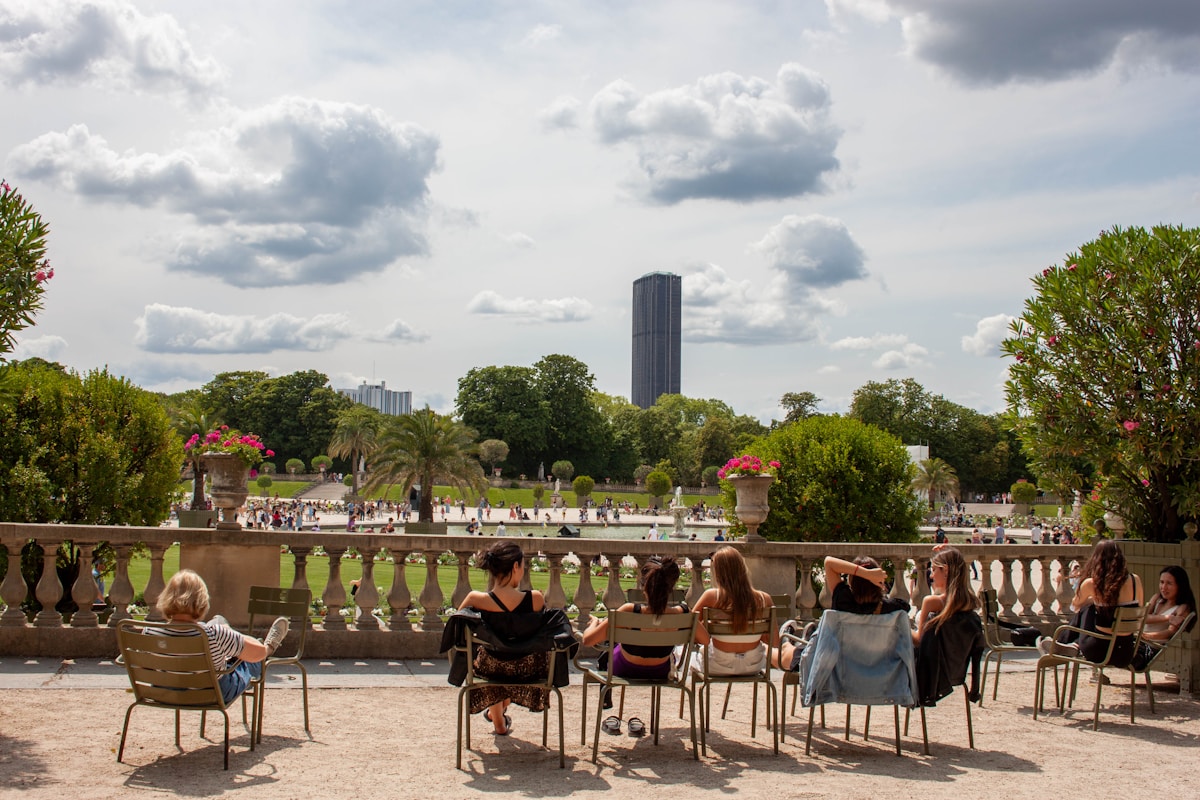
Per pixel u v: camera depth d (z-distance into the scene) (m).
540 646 6.29
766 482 10.77
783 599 8.32
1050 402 10.32
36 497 12.80
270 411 125.38
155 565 9.38
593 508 88.38
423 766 6.01
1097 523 13.74
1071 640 9.81
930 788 5.78
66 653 9.02
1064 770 6.29
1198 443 9.52
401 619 9.67
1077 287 10.04
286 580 25.33
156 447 14.37
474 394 114.75
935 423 110.31
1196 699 8.77
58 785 5.36
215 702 5.81
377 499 85.81
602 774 5.96
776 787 5.73
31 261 8.41
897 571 11.12
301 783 5.55
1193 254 9.46
